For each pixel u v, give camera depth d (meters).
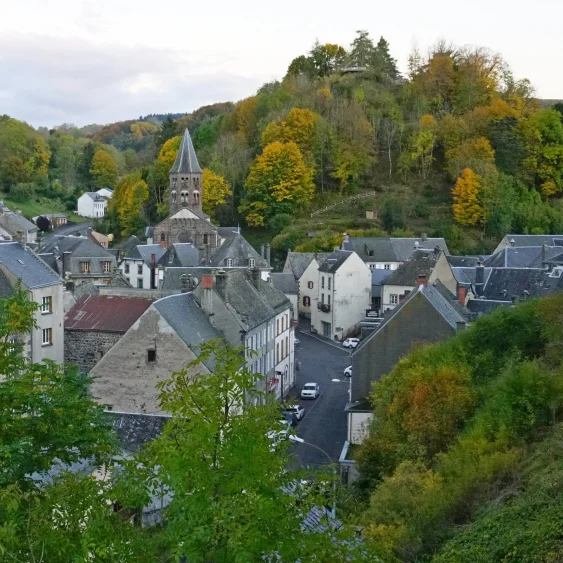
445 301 48.62
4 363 17.20
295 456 15.70
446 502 24.12
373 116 138.00
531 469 24.38
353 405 40.41
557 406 28.16
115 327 47.12
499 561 19.22
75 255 80.94
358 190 126.69
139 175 137.62
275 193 118.06
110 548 12.38
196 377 14.05
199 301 45.53
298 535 12.60
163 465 12.82
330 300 86.31
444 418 31.09
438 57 151.12
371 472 31.94
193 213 102.75
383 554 15.60
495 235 113.12
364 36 167.25
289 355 60.69
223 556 12.04
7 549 12.15
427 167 130.12
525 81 148.75
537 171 126.56
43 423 16.83
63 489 13.70
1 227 123.62
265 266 88.50
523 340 35.16
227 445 12.84
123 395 40.16
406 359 36.16
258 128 137.75
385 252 98.88
